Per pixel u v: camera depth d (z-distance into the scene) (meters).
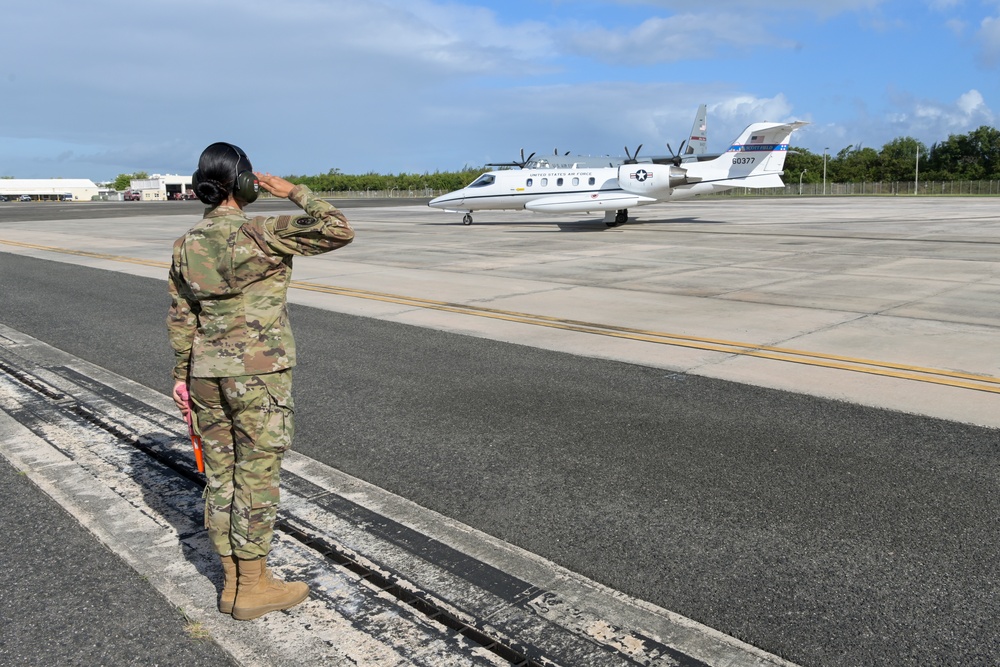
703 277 13.48
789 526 3.84
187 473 4.61
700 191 28.00
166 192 123.44
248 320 2.80
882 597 3.17
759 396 6.15
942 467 4.62
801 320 9.45
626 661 2.74
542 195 27.11
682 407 5.88
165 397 6.32
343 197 89.50
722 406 5.89
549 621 3.00
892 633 2.91
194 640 2.89
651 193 25.53
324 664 2.73
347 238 2.78
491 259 16.81
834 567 3.43
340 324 9.47
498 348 8.04
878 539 3.69
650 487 4.36
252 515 2.90
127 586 3.29
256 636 2.92
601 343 8.24
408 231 25.92
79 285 13.20
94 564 3.48
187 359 2.98
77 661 2.76
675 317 9.76
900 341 8.20
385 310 10.46
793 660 2.75
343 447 5.07
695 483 4.41
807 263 15.36
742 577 3.34
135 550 3.62
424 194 98.00
